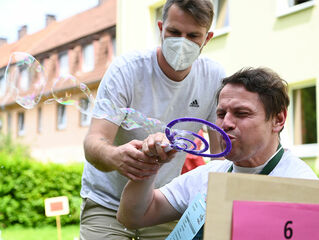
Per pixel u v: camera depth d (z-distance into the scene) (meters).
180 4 2.02
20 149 19.38
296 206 1.30
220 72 2.37
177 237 1.66
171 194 1.78
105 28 21.14
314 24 8.04
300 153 8.27
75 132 21.62
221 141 1.54
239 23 9.28
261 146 1.54
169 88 2.21
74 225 9.57
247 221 1.25
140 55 2.21
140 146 1.67
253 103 1.51
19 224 9.34
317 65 7.99
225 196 1.25
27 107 2.04
